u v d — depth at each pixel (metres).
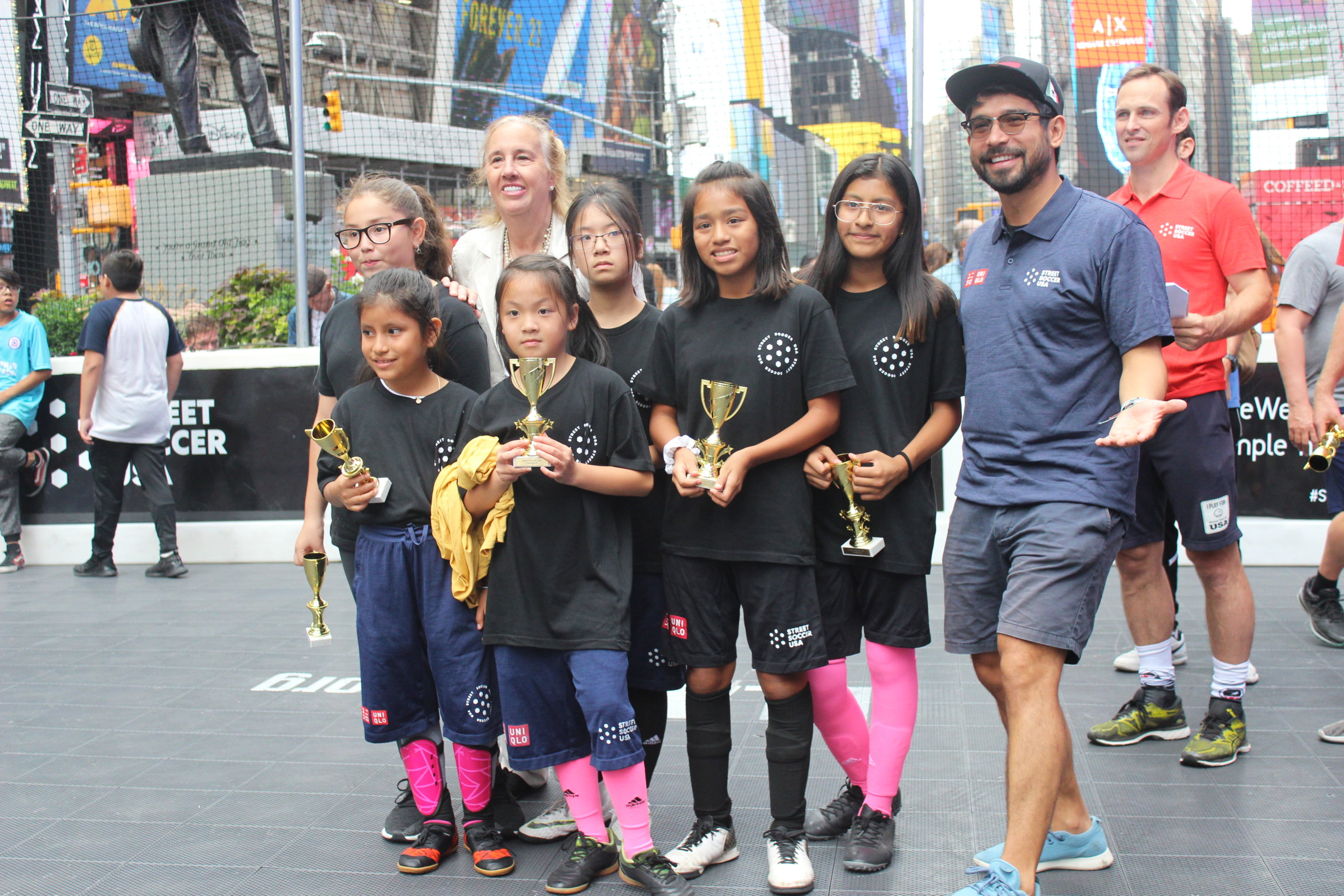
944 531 6.32
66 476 7.11
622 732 2.45
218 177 11.58
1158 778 3.09
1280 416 6.02
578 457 2.53
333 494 2.63
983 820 2.83
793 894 2.44
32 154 10.53
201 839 2.86
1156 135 3.37
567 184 3.29
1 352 6.86
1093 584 2.25
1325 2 7.54
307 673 4.45
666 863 2.48
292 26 6.80
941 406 2.66
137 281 6.57
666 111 10.61
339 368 2.95
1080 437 2.30
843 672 2.70
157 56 11.70
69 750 3.57
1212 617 3.28
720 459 2.50
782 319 2.53
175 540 6.68
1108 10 8.20
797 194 9.50
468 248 3.29
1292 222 7.69
